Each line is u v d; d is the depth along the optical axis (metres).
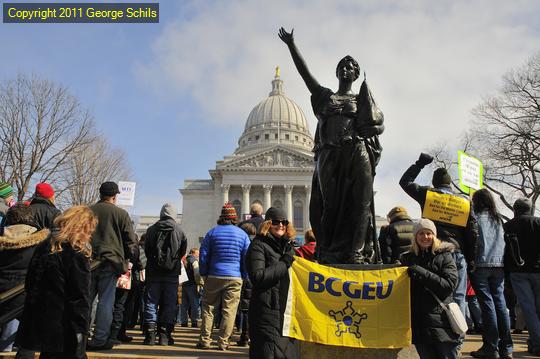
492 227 7.82
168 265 8.73
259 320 5.17
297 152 80.44
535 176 31.42
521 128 31.16
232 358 7.29
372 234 6.32
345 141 6.12
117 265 7.72
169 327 8.90
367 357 5.45
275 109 113.12
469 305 10.73
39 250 5.46
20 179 30.02
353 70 6.70
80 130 32.56
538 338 7.75
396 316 5.42
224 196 78.75
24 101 29.97
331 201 6.21
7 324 7.00
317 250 6.47
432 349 5.45
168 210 9.12
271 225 5.54
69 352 5.16
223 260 8.52
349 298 5.50
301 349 5.56
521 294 7.99
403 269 5.54
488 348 7.35
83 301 5.28
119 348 8.00
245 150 106.88
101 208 7.92
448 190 8.08
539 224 8.01
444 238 7.53
